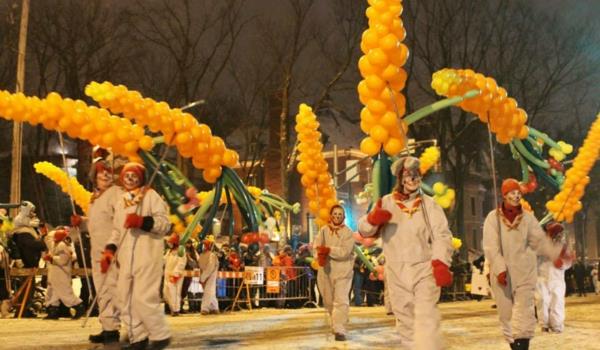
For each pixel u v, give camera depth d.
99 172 8.17
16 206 14.87
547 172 9.27
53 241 13.96
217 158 8.59
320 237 9.52
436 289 5.80
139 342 7.18
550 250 7.81
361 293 21.42
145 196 7.32
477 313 16.55
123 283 7.12
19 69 21.92
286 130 32.59
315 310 18.09
